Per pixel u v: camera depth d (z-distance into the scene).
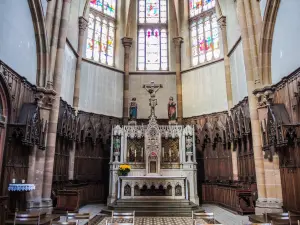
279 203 13.00
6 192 11.20
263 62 14.50
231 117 19.11
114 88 23.69
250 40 15.25
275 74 13.91
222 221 12.43
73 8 20.55
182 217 13.98
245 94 17.44
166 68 25.53
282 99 13.02
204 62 23.28
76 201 14.64
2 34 10.95
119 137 19.16
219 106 21.20
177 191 16.59
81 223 11.87
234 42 19.88
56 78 15.25
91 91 21.83
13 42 11.90
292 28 12.20
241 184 16.75
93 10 23.61
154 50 26.00
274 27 14.09
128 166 17.66
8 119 11.38
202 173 21.19
